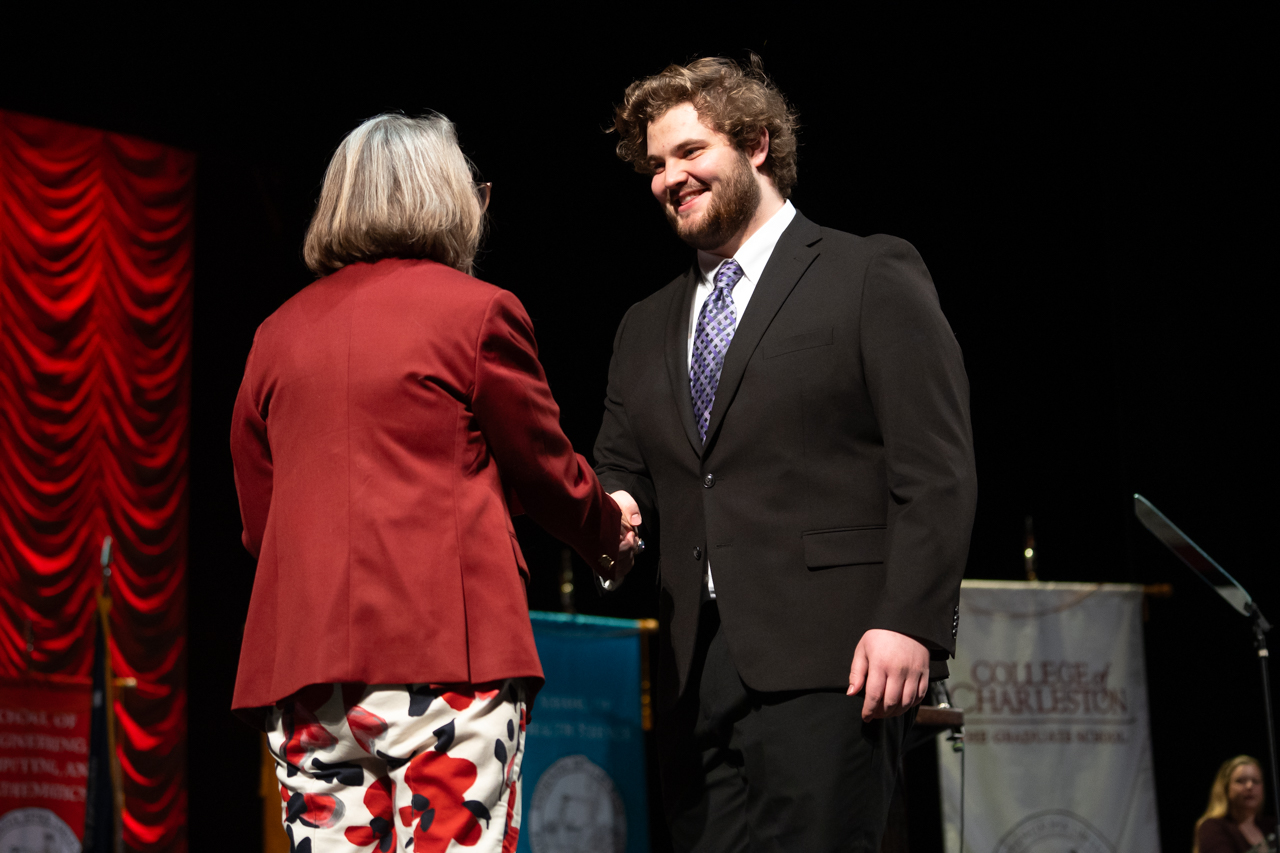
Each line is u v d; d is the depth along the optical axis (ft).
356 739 8.31
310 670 8.19
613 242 38.68
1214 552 34.35
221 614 37.88
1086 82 37.11
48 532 33.99
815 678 10.01
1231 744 33.40
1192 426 34.99
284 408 9.01
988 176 38.65
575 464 9.53
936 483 9.85
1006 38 36.52
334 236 9.50
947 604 9.62
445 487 8.57
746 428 10.68
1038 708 28.58
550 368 37.68
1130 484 35.91
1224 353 34.60
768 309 10.94
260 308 39.22
